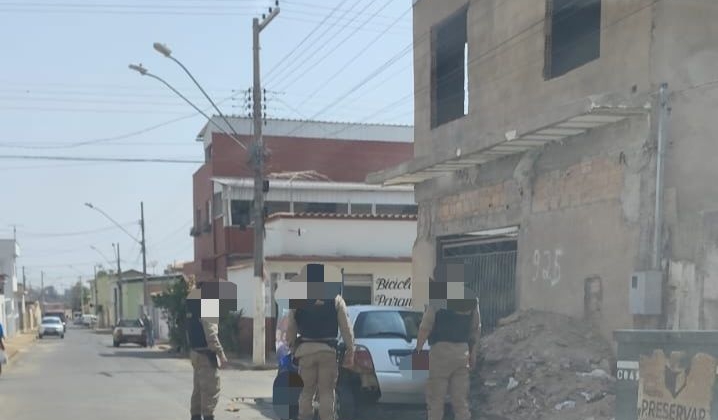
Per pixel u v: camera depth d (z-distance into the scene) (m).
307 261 27.41
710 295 9.35
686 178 10.20
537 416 9.45
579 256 11.73
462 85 16.58
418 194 17.70
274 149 40.72
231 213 35.41
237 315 28.69
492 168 14.49
